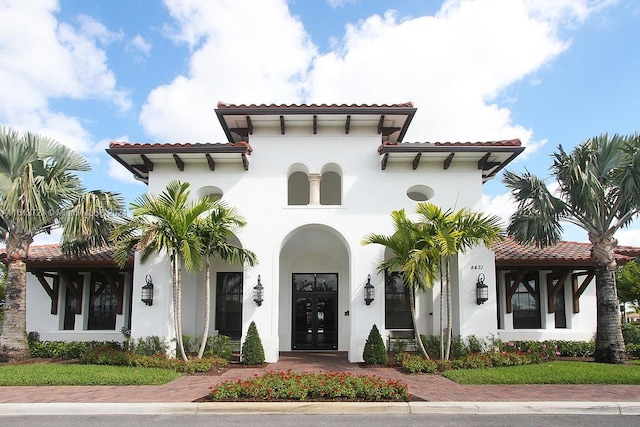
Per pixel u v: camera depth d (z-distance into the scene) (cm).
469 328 1349
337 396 849
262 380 900
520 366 1189
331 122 1443
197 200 1412
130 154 1364
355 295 1360
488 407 805
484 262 1381
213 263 1625
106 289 1634
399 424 729
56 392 912
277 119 1421
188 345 1373
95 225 1334
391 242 1264
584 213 1330
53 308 1569
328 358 1439
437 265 1259
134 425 721
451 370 1149
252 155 1445
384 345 1288
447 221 1230
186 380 1050
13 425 724
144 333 1330
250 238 1398
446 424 729
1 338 1301
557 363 1247
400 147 1350
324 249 1658
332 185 1772
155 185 1427
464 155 1382
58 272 1570
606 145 1266
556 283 1570
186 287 1505
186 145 1351
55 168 1292
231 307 1616
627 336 1562
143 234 1188
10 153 1238
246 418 764
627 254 1523
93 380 996
